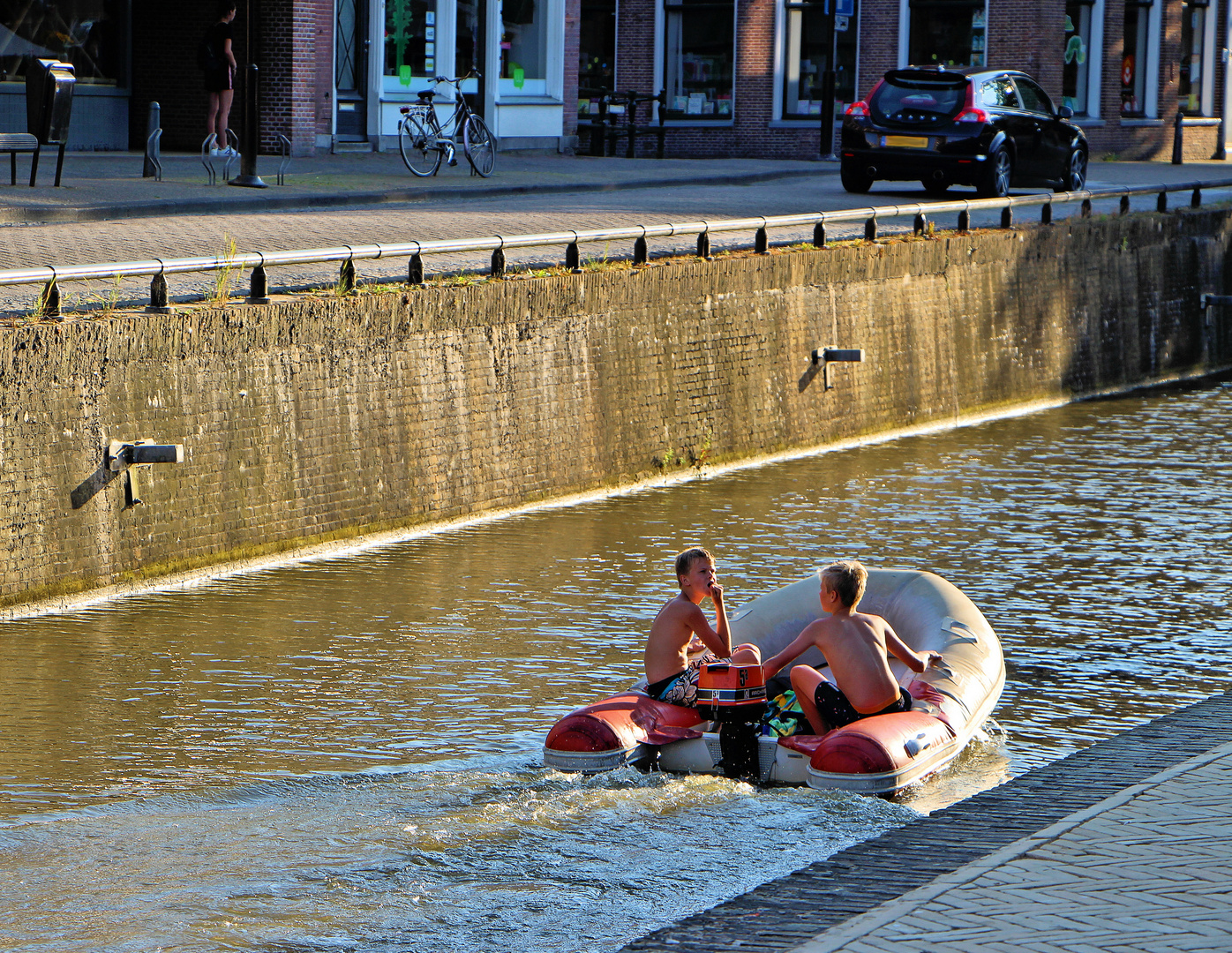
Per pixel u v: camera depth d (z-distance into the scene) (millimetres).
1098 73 78875
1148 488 35344
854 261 39969
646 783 16750
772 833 15328
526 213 43188
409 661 21656
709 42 76875
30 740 18109
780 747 17016
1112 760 16078
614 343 33719
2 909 13328
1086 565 28297
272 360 27016
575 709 17422
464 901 13609
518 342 31578
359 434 28578
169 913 13273
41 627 22922
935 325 42875
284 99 56344
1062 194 48125
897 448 39875
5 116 52156
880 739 16484
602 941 12828
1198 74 86625
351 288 28938
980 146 49500
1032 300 46531
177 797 16250
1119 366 50812
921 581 20453
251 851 14711
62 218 37531
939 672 18422
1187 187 54219
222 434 26266
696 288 35625
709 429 36250
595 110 78125
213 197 41875
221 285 26703
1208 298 54656
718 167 62500
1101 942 10508
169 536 25578
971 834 13711
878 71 75500
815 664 19891
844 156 51312
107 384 24469
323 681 20672
